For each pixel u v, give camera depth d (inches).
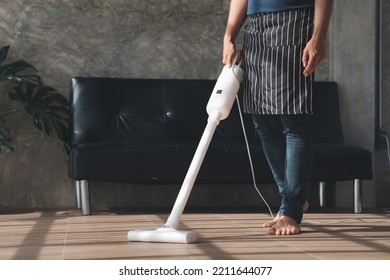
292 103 120.6
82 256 94.7
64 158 181.5
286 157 124.1
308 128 123.3
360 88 192.1
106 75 185.5
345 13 191.5
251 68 124.0
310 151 123.5
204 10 190.4
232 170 164.4
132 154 160.4
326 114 187.0
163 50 188.5
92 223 142.8
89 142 171.6
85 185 162.4
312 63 118.2
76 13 184.2
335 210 179.9
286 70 120.6
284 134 128.3
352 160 168.4
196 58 190.1
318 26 118.2
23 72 181.6
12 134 180.2
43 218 155.2
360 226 135.6
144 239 110.6
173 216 112.7
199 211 173.6
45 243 110.4
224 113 120.0
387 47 198.4
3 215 162.9
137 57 187.2
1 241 114.1
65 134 176.9
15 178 180.2
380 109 196.1
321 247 103.8
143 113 180.2
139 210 176.2
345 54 191.8
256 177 165.6
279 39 121.0
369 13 191.9
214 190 188.4
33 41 182.1
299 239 114.0
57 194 181.6
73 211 172.1
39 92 175.8
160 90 182.5
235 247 103.9
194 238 110.1
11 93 172.6
